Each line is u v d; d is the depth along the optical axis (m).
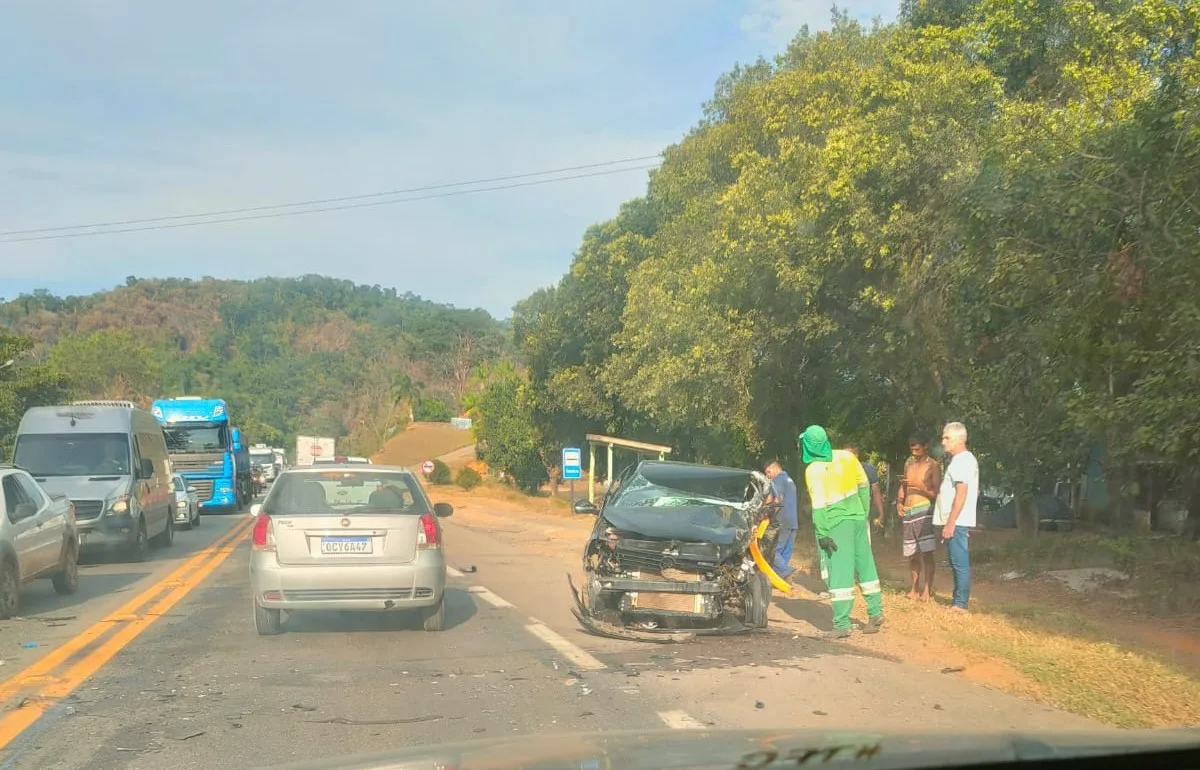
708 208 25.73
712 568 9.79
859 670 8.02
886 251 14.97
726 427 23.83
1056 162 10.86
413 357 145.50
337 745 5.99
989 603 11.59
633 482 11.50
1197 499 15.12
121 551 17.81
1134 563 13.42
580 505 11.70
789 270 17.17
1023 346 12.31
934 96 14.89
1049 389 12.21
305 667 8.33
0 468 12.28
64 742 6.12
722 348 20.17
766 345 19.67
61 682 7.78
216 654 8.93
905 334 15.37
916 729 4.10
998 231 11.38
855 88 18.52
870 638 9.49
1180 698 6.86
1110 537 16.14
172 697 7.27
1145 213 9.79
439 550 9.96
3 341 50.44
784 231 17.11
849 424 20.86
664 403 24.78
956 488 10.77
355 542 9.66
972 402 13.96
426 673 8.05
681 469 11.71
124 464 18.38
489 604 12.09
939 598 12.21
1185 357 9.34
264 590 9.54
